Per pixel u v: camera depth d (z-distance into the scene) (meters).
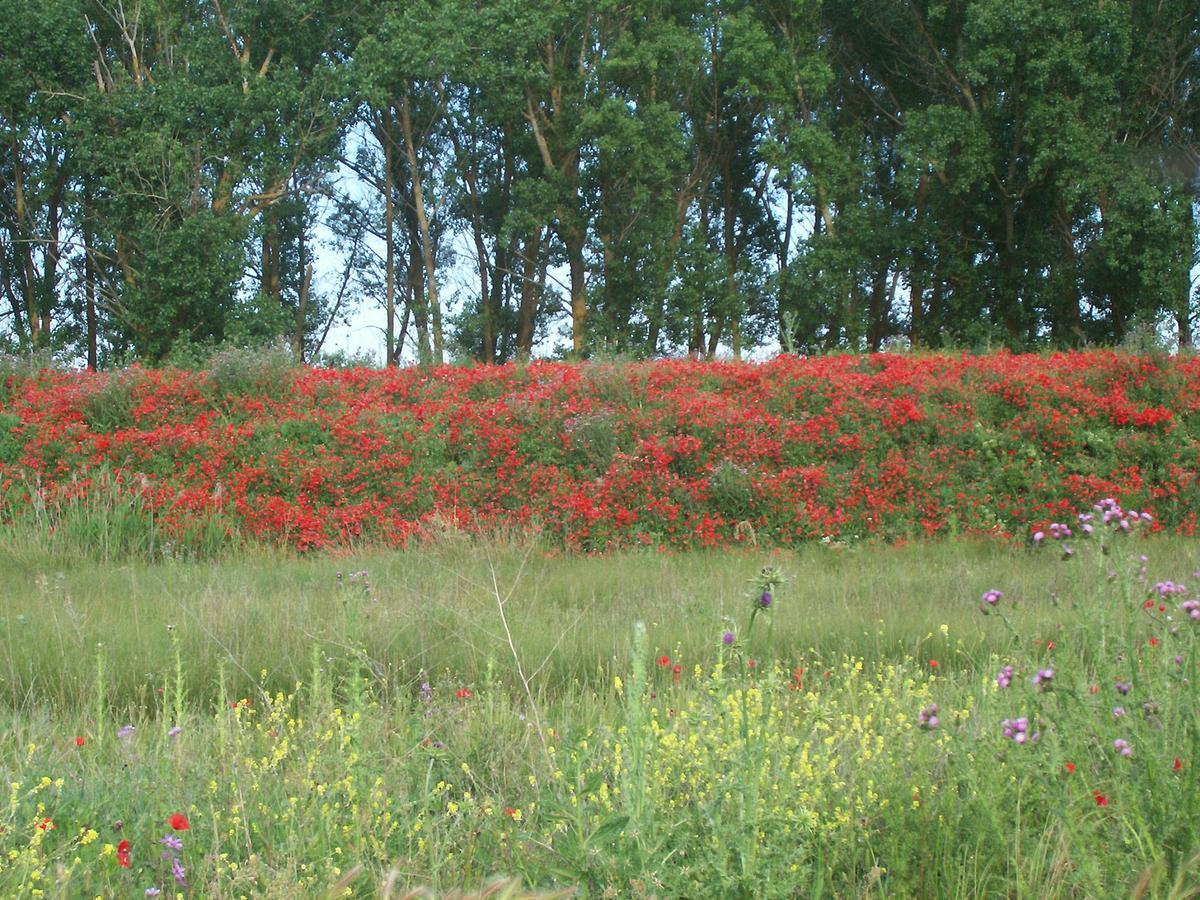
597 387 17.00
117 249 31.30
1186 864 3.30
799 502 14.35
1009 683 4.24
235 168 30.89
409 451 15.67
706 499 14.35
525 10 32.47
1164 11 31.78
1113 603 4.70
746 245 42.31
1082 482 14.62
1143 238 29.56
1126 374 16.64
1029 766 3.94
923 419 15.66
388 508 14.71
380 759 4.70
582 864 3.47
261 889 3.71
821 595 9.70
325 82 31.67
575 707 6.29
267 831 4.11
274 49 34.34
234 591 9.69
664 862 3.48
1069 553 4.51
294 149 31.78
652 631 8.21
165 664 7.24
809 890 3.82
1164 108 32.09
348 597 7.44
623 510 14.19
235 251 30.30
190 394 17.09
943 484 14.69
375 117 36.91
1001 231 34.16
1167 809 3.64
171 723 5.93
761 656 7.55
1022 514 14.27
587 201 35.72
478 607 8.84
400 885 3.73
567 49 34.84
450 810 4.30
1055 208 32.25
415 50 31.59
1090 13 29.62
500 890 3.31
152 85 30.67
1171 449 15.02
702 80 36.44
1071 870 3.69
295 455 15.47
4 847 3.74
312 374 18.25
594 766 4.44
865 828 4.08
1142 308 29.56
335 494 15.02
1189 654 4.04
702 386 17.59
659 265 34.16
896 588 10.04
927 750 4.42
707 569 11.75
